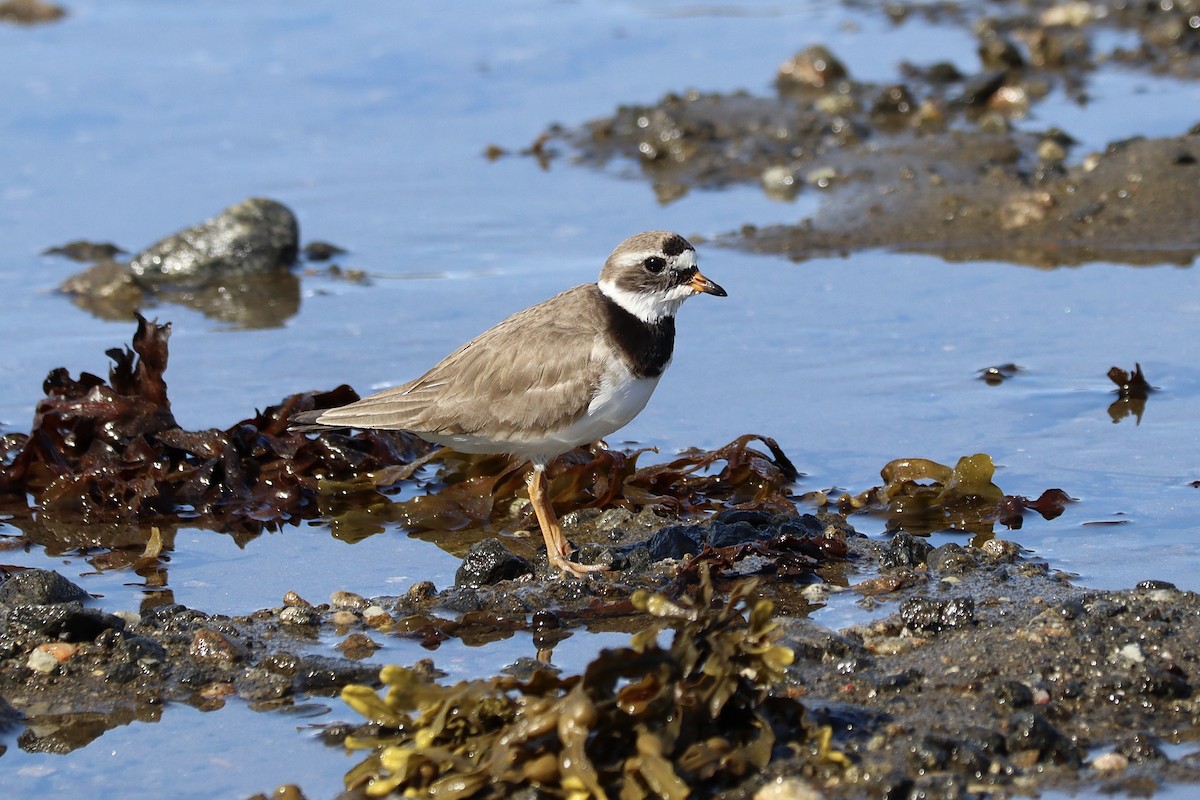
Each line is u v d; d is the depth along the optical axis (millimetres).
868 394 14125
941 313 16062
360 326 16469
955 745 8102
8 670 9570
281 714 9070
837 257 17969
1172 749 8195
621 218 19672
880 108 22969
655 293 11250
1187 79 24078
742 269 17688
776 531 11297
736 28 29281
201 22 30391
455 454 13367
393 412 11531
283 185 21453
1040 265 17328
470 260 18422
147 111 24875
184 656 9727
